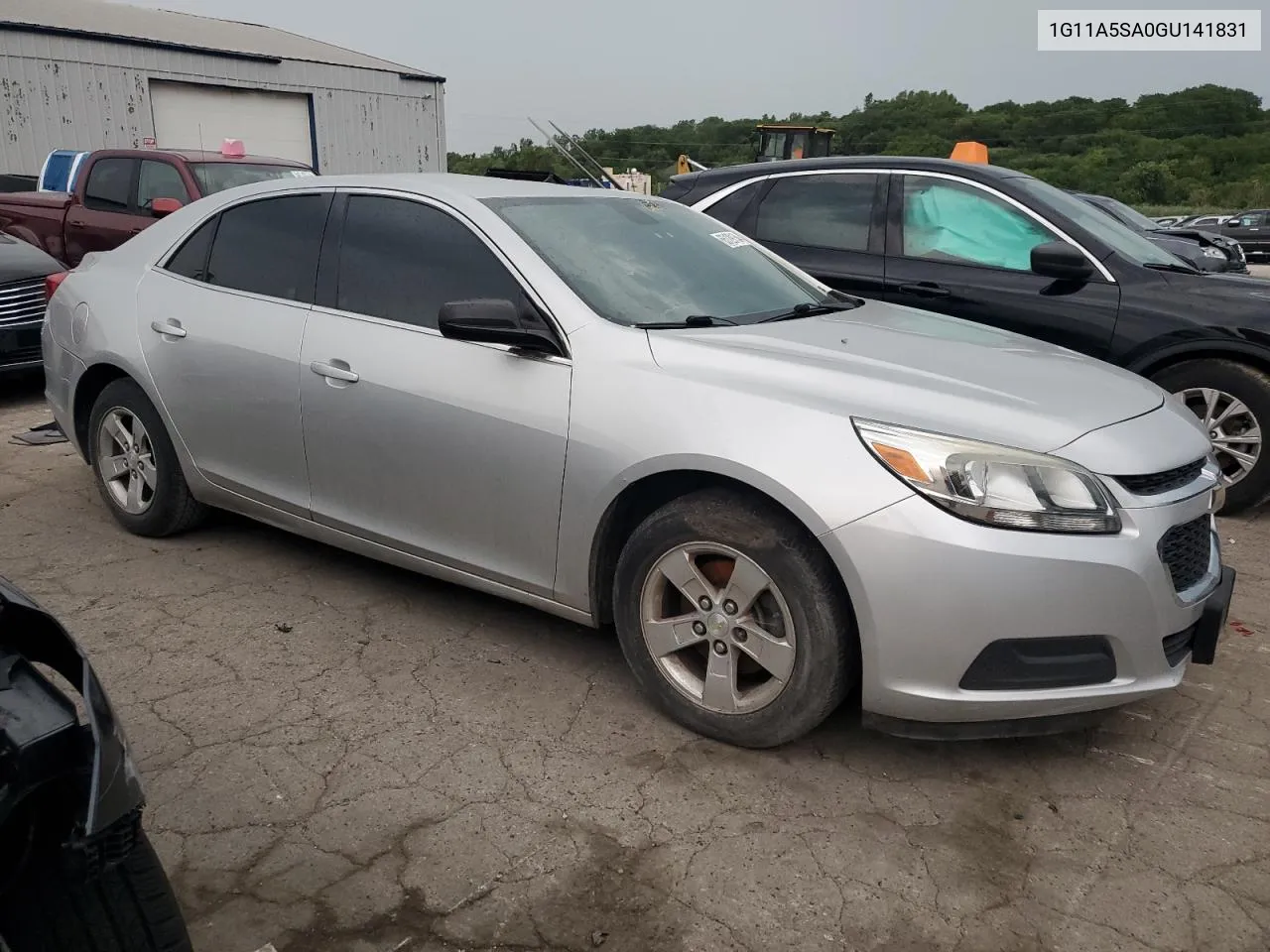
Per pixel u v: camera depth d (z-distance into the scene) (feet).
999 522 8.34
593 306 10.44
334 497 12.14
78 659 5.21
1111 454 8.78
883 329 11.41
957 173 18.04
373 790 8.99
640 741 9.86
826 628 8.84
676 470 9.41
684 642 9.75
